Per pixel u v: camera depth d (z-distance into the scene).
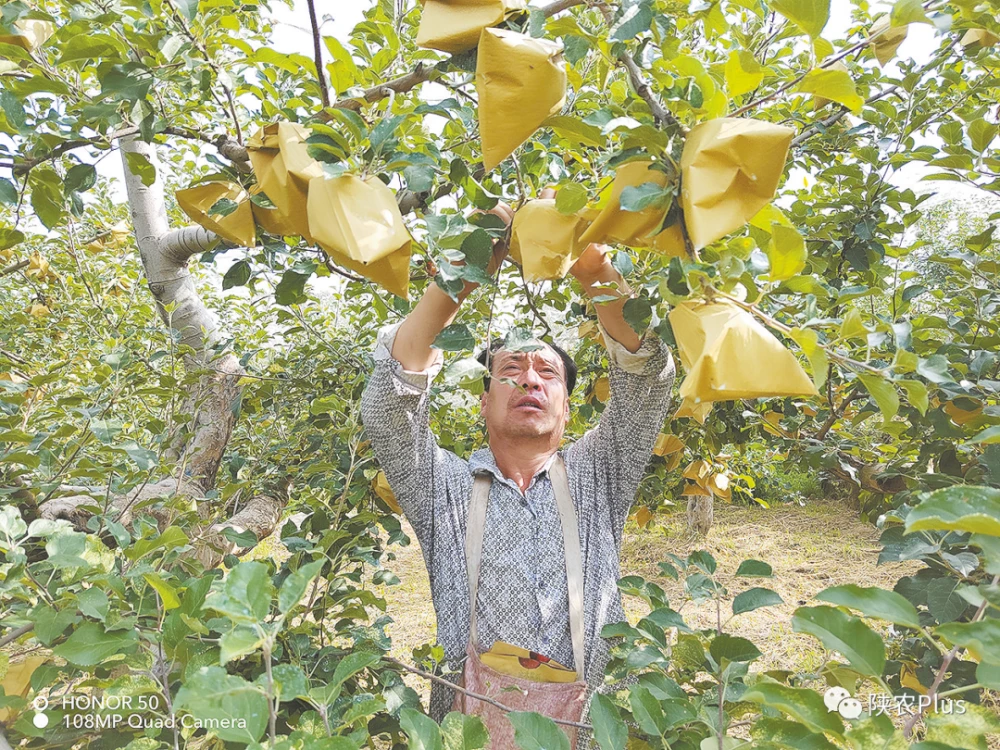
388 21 1.48
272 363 2.86
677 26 1.11
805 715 0.62
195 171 2.87
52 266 2.97
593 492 1.67
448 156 1.45
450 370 0.96
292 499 2.55
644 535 6.82
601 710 0.79
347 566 1.80
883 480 2.14
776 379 0.70
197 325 2.38
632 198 0.71
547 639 1.52
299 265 1.31
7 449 1.55
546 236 0.89
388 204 0.84
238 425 2.84
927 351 1.64
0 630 1.04
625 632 1.00
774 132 0.68
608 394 2.13
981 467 1.52
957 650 0.68
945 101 1.96
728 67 0.77
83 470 1.51
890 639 1.87
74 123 1.13
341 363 2.45
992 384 1.44
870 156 1.92
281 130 0.94
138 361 2.07
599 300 1.08
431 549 1.65
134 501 1.67
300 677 0.67
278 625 0.61
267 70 1.54
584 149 1.14
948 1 0.87
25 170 1.12
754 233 0.86
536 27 0.82
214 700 0.62
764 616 4.54
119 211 3.51
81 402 1.73
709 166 0.69
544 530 1.61
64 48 0.98
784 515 7.60
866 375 0.75
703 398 0.70
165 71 1.04
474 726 0.73
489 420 1.76
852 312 0.73
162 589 0.83
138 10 1.05
